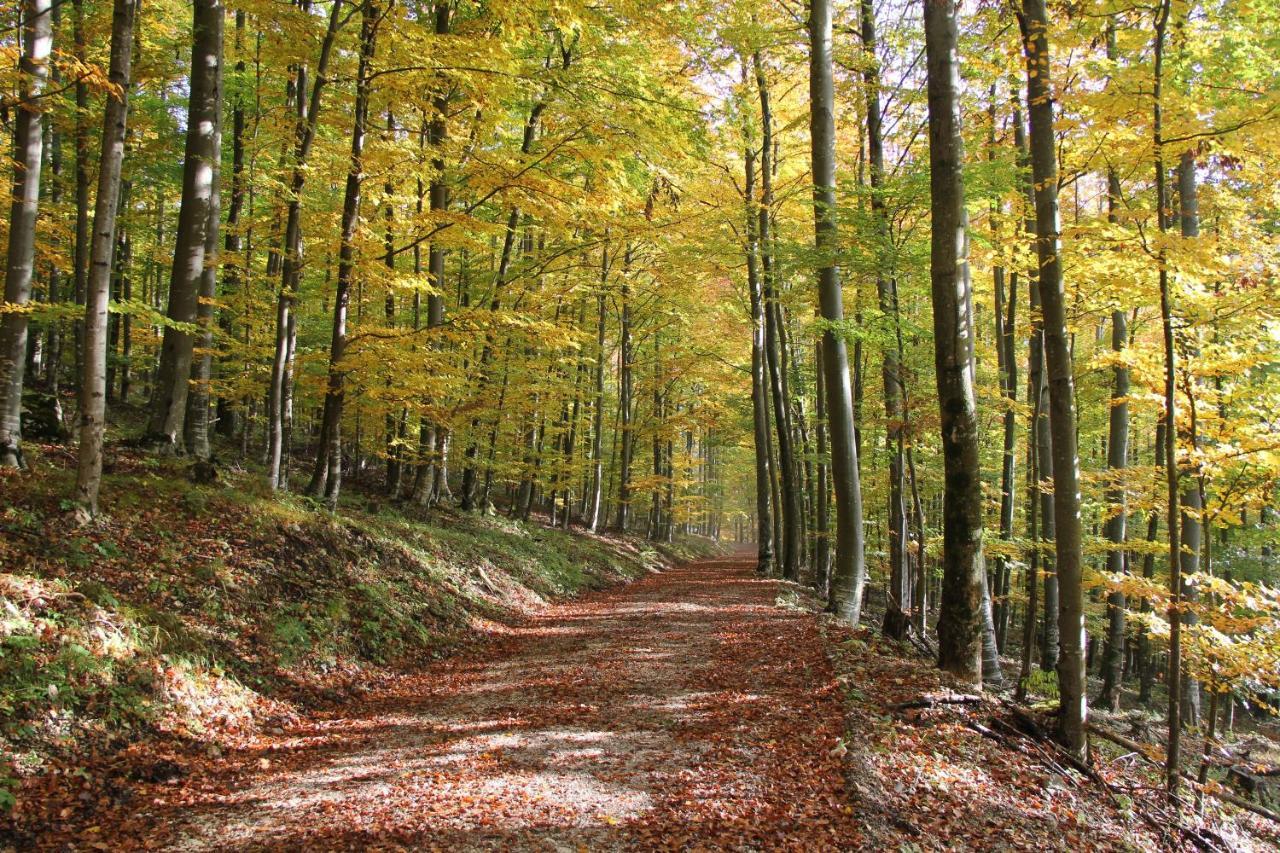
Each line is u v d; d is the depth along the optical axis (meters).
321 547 9.75
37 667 5.33
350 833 4.70
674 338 28.56
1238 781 8.50
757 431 21.16
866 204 11.55
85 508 7.39
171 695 6.10
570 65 14.12
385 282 11.27
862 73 13.43
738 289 20.86
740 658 9.55
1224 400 7.27
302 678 7.59
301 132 11.25
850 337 12.30
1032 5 7.40
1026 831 5.40
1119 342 12.48
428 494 16.70
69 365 21.06
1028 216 10.85
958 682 7.89
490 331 13.08
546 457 21.91
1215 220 11.37
